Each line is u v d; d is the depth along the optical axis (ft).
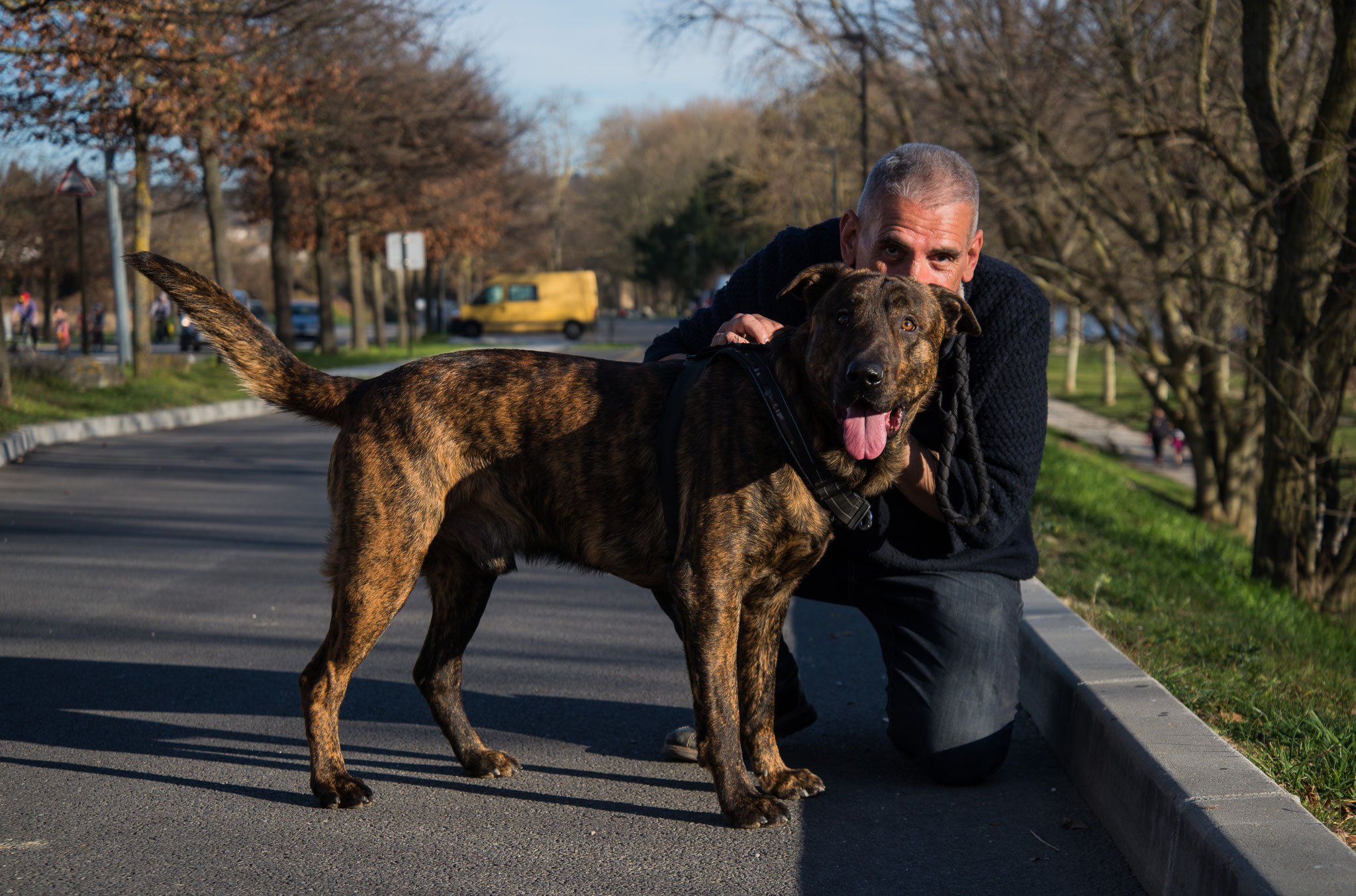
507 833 10.86
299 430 50.98
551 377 11.74
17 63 44.11
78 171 61.21
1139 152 43.16
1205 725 10.89
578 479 11.57
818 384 10.43
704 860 10.28
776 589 11.43
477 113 94.02
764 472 10.75
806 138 103.55
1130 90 41.24
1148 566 25.50
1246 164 42.14
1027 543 12.89
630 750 13.29
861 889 9.74
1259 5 27.86
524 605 21.21
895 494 12.18
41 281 158.92
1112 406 120.67
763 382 10.78
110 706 14.65
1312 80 37.78
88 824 10.95
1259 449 49.55
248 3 48.44
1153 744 10.34
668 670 16.75
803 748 13.43
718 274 290.76
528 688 15.78
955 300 10.98
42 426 42.52
